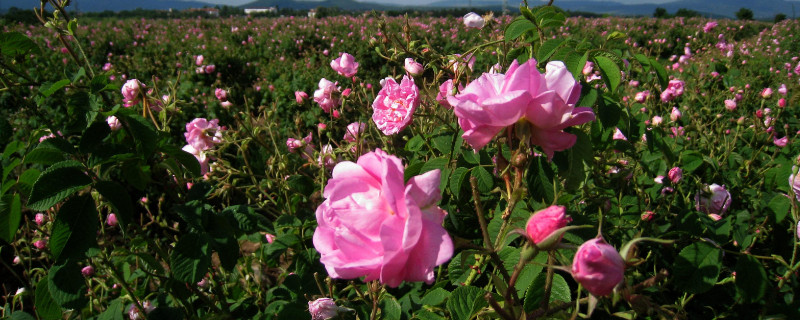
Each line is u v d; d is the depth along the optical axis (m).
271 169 0.65
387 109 0.45
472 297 0.33
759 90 1.36
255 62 3.07
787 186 0.45
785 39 3.63
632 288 0.22
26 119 1.49
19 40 0.39
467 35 4.31
